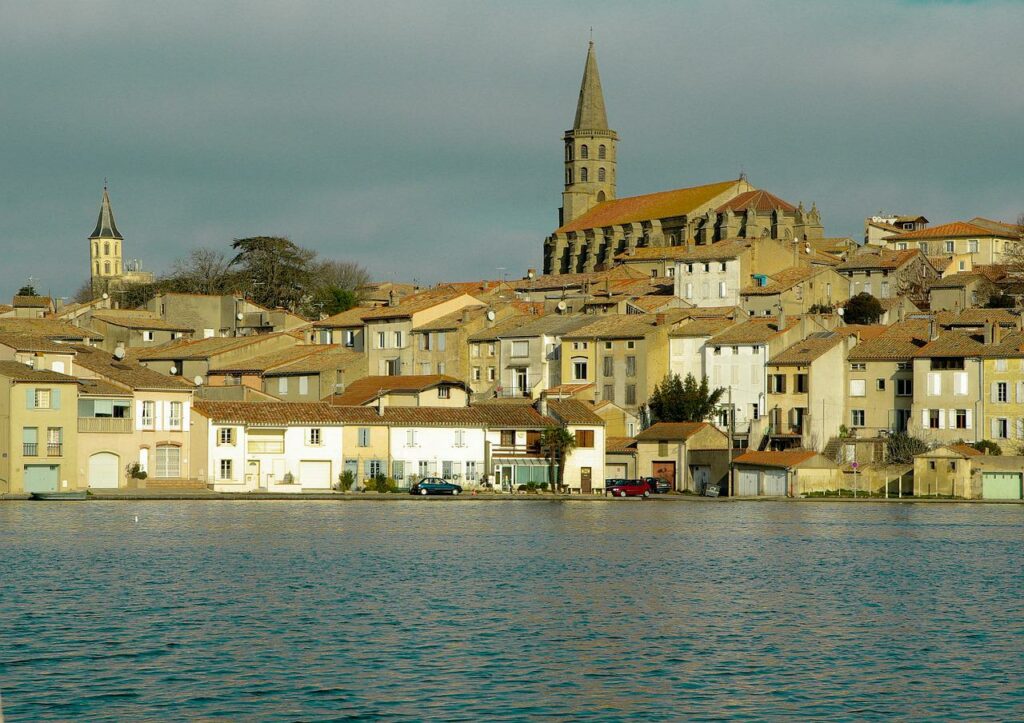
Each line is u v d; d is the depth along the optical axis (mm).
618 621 93812
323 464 198500
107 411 188250
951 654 84125
